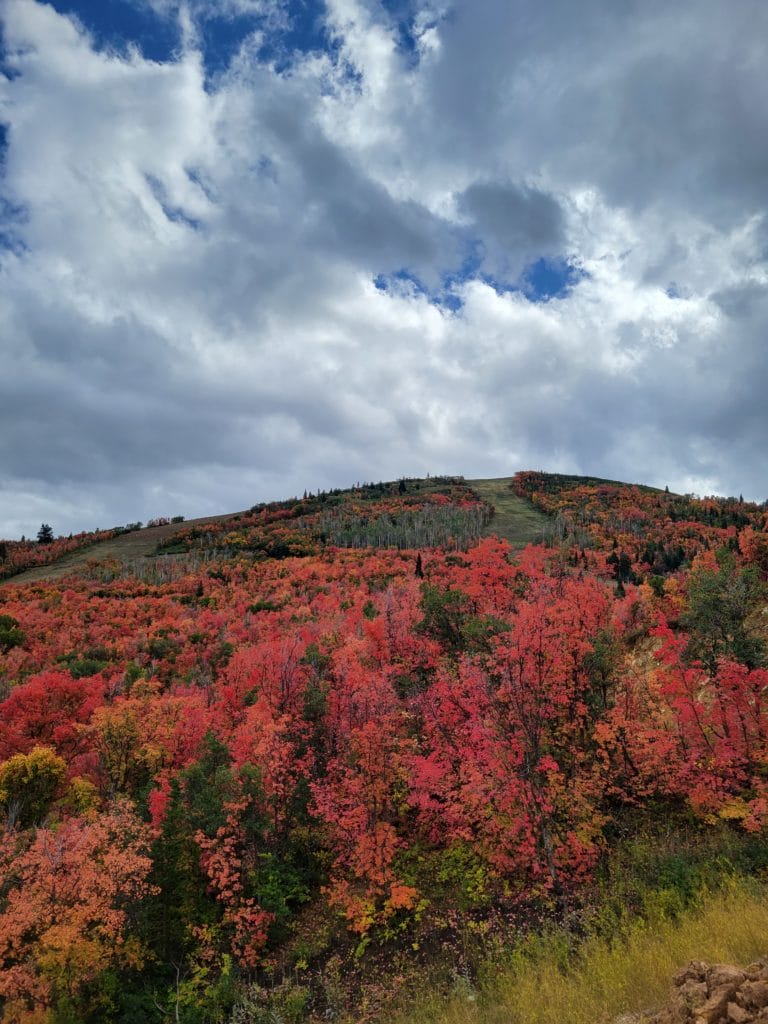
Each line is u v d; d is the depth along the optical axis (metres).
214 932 23.75
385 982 19.80
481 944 19.98
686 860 18.73
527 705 24.61
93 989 20.81
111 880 22.39
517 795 22.67
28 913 21.25
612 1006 10.73
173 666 65.06
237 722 40.00
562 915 19.67
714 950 10.84
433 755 25.77
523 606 28.72
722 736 22.83
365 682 31.97
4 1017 19.89
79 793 36.66
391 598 41.12
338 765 28.77
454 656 35.72
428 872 25.64
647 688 28.61
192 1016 19.72
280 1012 19.27
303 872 27.55
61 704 49.56
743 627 27.89
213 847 25.53
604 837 23.17
